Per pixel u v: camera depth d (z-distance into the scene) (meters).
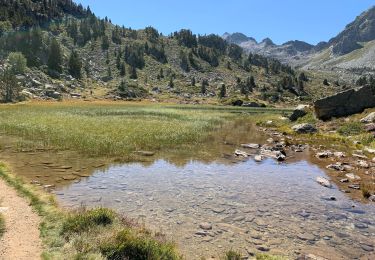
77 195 16.67
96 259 9.25
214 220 14.17
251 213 15.22
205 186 19.41
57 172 21.05
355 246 12.30
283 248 11.87
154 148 31.22
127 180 19.98
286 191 19.05
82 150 27.94
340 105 51.69
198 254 11.05
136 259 9.70
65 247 9.91
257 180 21.36
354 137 40.66
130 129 41.16
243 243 12.10
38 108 83.38
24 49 197.12
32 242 10.14
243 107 145.88
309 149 35.09
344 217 15.21
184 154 29.42
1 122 43.75
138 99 169.88
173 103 163.25
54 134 34.50
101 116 61.16
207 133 44.09
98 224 11.86
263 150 32.78
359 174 24.02
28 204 13.54
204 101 179.62
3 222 11.39
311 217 15.04
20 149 27.70
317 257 11.27
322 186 20.44
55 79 180.38
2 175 17.83
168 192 17.89
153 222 13.62
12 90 115.69
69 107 93.50
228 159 28.11
